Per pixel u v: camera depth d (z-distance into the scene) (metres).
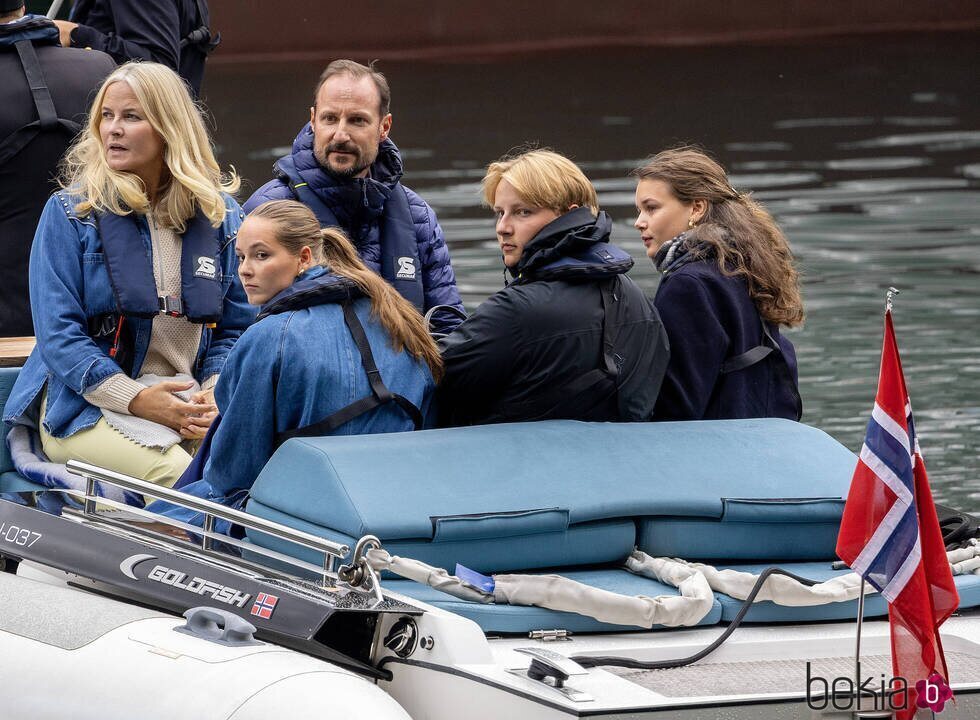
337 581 11.68
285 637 11.35
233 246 17.56
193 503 12.27
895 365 11.24
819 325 39.78
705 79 95.44
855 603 12.93
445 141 75.88
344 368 13.64
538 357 14.10
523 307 14.03
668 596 12.33
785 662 12.16
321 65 103.12
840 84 92.25
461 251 47.41
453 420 14.64
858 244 50.59
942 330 39.16
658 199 16.00
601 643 12.10
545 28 110.62
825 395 32.75
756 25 112.12
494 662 11.08
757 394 15.57
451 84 95.81
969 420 31.05
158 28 23.14
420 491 12.59
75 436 16.61
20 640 11.57
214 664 10.72
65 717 10.93
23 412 17.20
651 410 14.86
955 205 57.25
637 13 110.94
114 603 11.88
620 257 14.38
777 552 13.55
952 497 26.09
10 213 20.08
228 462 13.86
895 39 109.31
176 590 11.88
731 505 13.23
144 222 16.95
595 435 13.79
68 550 12.65
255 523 11.89
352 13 106.88
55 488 16.31
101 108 16.84
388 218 19.17
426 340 14.09
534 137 77.19
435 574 12.11
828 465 13.93
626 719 10.37
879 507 11.22
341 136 18.41
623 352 14.42
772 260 15.67
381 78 18.88
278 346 13.55
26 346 18.92
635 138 76.50
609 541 13.09
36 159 19.97
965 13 113.31
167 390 16.45
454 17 108.38
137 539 12.58
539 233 14.42
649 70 99.50
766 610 12.75
